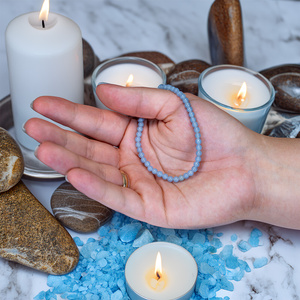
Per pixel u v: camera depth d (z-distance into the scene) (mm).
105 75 462
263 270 394
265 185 395
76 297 364
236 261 392
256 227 425
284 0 625
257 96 453
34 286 376
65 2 609
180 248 376
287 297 378
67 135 368
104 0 619
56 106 375
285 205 397
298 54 574
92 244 397
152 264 369
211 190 386
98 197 346
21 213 379
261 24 604
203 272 379
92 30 581
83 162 354
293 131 481
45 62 403
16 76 415
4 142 378
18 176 378
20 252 367
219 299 369
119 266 383
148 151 408
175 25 598
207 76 466
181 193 387
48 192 433
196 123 379
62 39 407
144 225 415
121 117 406
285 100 480
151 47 570
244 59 521
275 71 493
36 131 346
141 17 604
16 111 439
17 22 413
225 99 447
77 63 424
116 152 404
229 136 389
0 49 548
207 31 548
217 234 417
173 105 384
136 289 352
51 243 372
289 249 410
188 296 349
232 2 492
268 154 403
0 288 374
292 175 399
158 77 467
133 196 367
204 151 395
